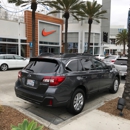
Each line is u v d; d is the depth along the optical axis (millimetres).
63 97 3912
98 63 5555
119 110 4254
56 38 32438
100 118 3861
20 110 4234
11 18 24281
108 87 6031
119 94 6445
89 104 5250
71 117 4238
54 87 3787
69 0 21344
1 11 23312
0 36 21844
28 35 25938
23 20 25906
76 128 3385
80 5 22812
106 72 5703
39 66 4289
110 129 3373
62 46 33750
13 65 14281
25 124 2443
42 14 28703
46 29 29969
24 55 25875
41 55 4852
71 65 4371
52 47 31812
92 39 34969
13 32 23828
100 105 4793
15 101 5383
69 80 4043
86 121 3703
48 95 3738
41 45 29172
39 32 28688
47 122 3637
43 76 3902
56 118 4195
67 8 22234
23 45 25609
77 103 4375
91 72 4906
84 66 4789
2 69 13523
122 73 9758
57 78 3816
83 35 33688
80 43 33688
